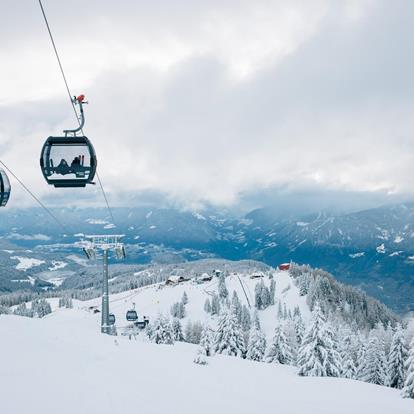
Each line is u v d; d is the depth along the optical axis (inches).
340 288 7455.7
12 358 482.0
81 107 604.7
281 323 2492.6
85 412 303.6
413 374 1460.4
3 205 570.9
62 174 622.8
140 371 529.3
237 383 582.9
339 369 1706.4
